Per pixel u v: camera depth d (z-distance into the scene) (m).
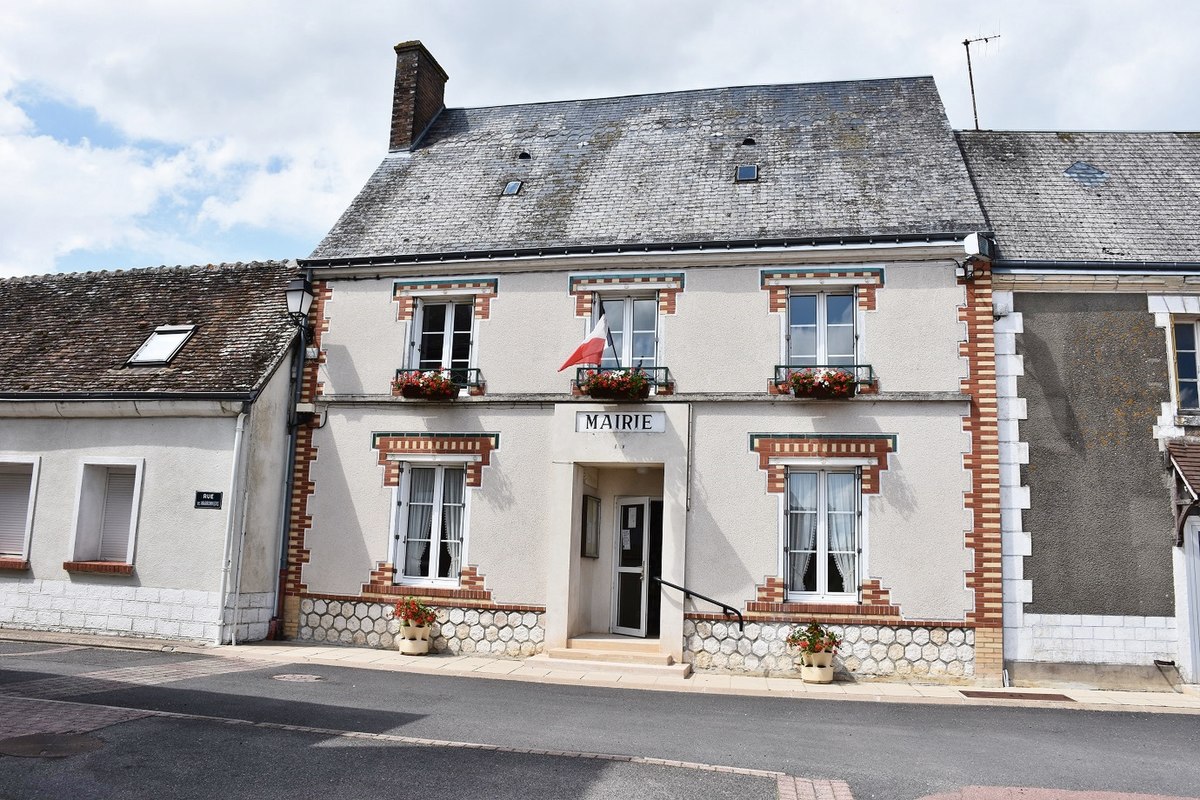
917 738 8.30
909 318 12.41
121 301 15.84
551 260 13.39
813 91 16.39
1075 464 11.98
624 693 10.38
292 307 13.74
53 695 8.27
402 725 7.87
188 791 5.82
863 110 15.59
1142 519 11.80
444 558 13.40
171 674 9.87
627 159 15.38
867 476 12.16
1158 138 15.20
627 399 12.85
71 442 13.47
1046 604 11.69
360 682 10.12
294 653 12.16
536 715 8.69
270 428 13.42
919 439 12.11
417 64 17.12
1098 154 14.92
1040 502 11.91
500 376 13.38
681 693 10.59
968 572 11.75
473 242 14.03
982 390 12.08
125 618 12.82
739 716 9.18
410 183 15.79
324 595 13.39
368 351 13.88
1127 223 13.29
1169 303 12.28
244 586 12.80
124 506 13.36
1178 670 11.41
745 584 12.23
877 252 12.54
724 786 6.46
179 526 12.82
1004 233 13.12
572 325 13.30
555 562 12.73
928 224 12.80
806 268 12.80
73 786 5.78
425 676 10.92
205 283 15.78
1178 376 12.27
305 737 7.24
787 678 11.91
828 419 12.36
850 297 12.85
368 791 5.97
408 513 13.60
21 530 13.65
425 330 14.08
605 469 13.95
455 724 8.05
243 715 7.89
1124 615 11.61
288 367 13.89
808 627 11.81
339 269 14.12
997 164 14.78
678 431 12.66
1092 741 8.38
